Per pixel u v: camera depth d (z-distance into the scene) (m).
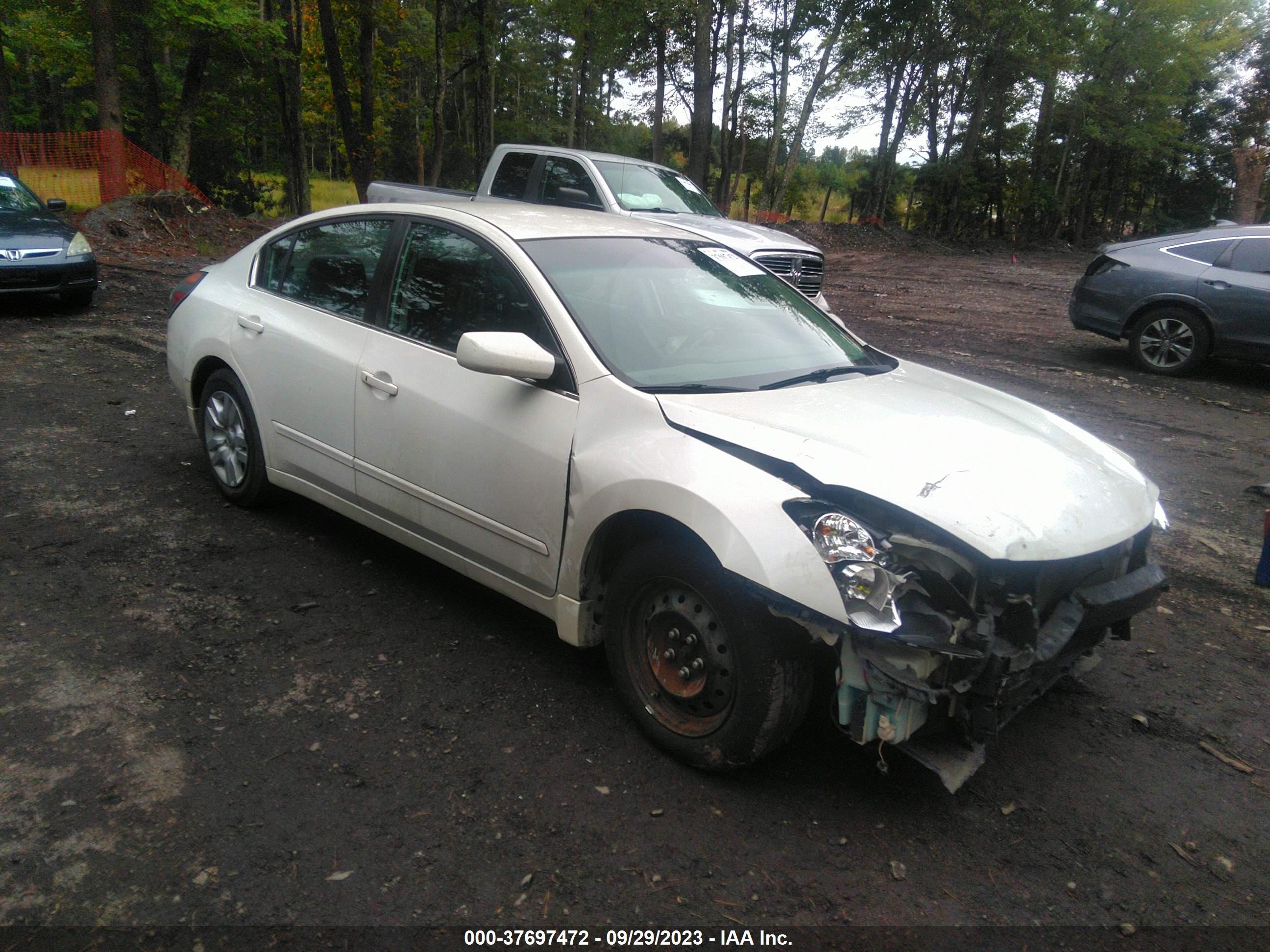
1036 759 3.21
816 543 2.56
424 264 3.86
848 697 2.64
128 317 10.14
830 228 30.33
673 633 2.96
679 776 2.96
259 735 3.03
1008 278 21.83
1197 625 4.34
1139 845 2.79
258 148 46.06
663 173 11.13
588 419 3.14
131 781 2.75
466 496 3.52
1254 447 7.48
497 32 23.70
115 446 5.81
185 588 4.02
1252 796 3.08
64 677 3.27
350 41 27.11
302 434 4.28
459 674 3.49
